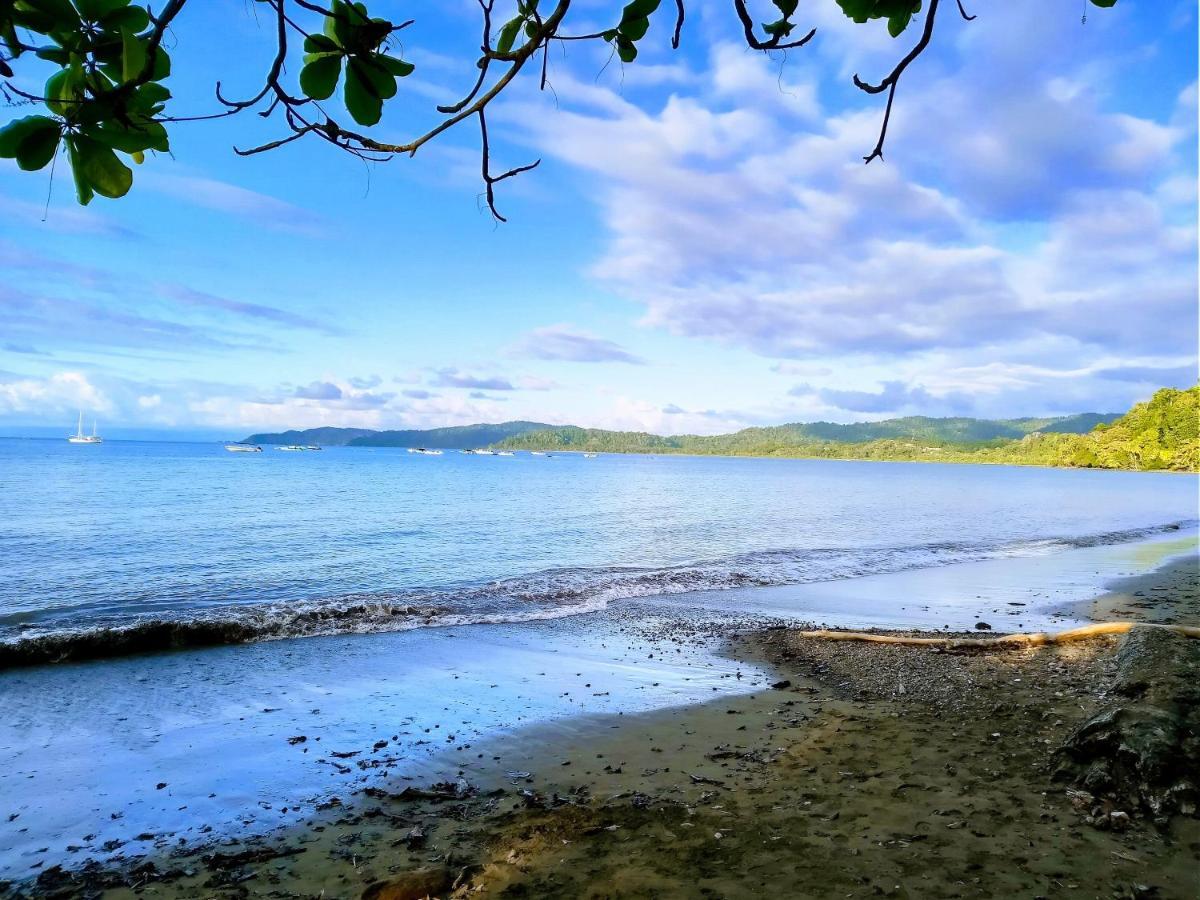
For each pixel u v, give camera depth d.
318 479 64.38
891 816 4.63
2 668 9.48
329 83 1.19
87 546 20.92
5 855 4.77
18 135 1.06
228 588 15.47
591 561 20.94
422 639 11.32
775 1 1.30
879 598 15.23
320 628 12.00
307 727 7.23
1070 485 81.88
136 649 10.52
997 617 13.16
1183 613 13.18
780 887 3.83
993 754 5.66
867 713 7.21
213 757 6.44
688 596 15.34
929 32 1.31
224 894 4.22
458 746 6.67
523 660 10.04
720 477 96.25
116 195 1.16
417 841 4.79
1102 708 6.11
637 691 8.47
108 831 5.09
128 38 1.04
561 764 6.20
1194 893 3.53
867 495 58.91
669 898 3.78
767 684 8.77
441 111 1.28
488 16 1.25
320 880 4.36
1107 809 4.45
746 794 5.27
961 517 38.34
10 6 0.99
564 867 4.22
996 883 3.72
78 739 6.89
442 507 39.19
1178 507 46.88
